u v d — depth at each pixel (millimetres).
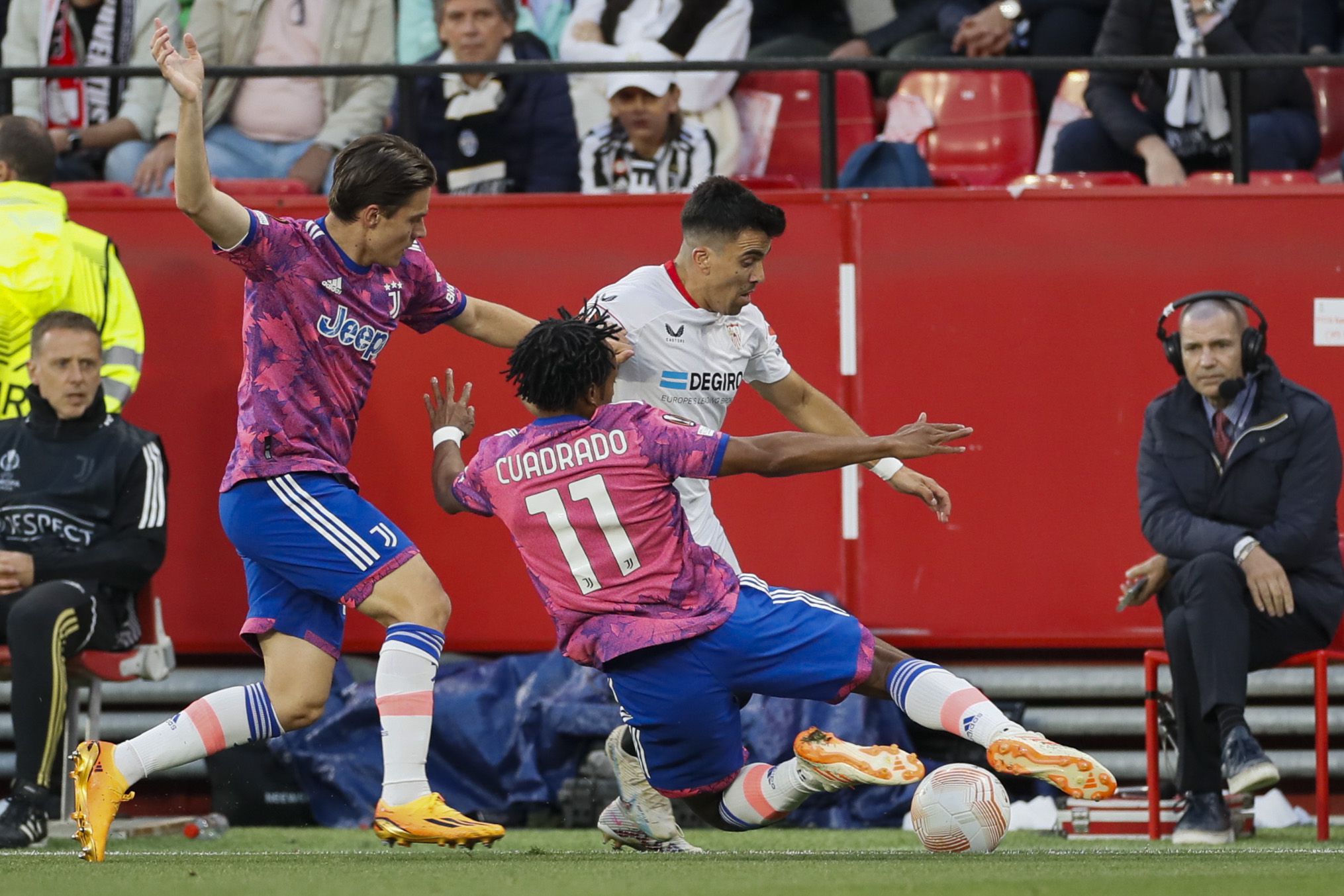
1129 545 24156
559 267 24688
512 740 23141
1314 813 24125
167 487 21250
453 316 15969
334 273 14531
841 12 32781
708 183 16188
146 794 24438
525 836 21359
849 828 22609
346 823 22938
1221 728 19125
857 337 24469
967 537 24266
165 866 13812
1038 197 24453
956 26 31000
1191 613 19469
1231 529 20031
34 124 23062
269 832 22312
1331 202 24266
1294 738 24375
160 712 24828
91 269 22984
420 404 24688
